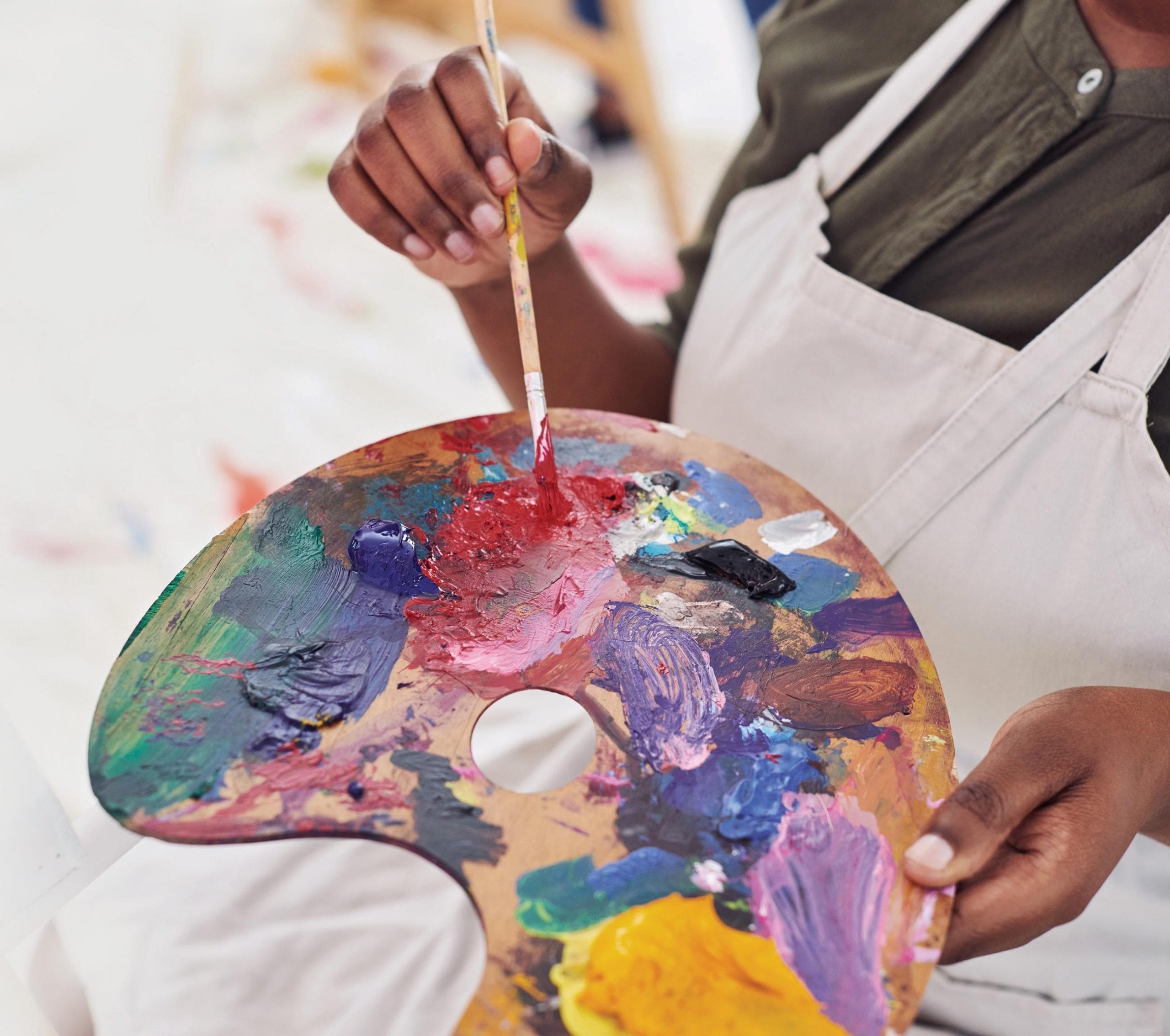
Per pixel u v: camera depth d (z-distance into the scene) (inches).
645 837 17.5
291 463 55.9
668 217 81.5
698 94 103.1
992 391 24.9
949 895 16.7
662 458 24.4
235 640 19.8
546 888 16.8
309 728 18.6
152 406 58.2
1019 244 25.7
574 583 21.5
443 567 21.5
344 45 93.0
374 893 27.1
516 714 32.2
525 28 79.7
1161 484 22.6
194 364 60.9
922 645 20.6
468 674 19.7
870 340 27.2
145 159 75.0
